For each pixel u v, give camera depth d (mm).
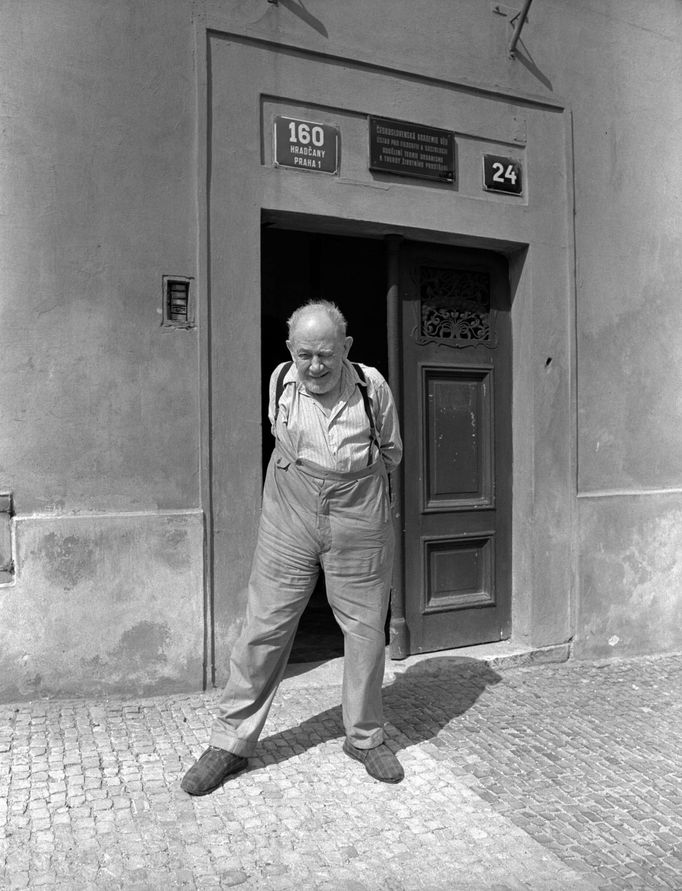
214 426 3818
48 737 3234
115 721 3426
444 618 4637
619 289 4914
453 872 2465
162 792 2844
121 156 3627
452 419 4652
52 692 3572
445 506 4613
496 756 3340
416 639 4555
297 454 2895
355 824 2713
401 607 4453
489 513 4754
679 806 2967
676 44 5109
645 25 4996
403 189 4254
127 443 3672
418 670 4340
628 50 4938
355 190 4129
